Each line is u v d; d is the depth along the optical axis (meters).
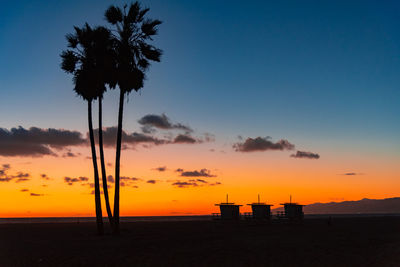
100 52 34.66
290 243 27.16
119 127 34.97
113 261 19.89
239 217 45.75
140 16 35.69
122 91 35.31
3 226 55.50
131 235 34.34
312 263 18.97
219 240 29.38
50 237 33.59
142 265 18.69
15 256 21.92
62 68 35.31
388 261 19.50
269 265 18.48
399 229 40.94
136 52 35.41
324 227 44.34
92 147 35.56
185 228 44.22
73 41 35.75
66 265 19.00
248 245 26.08
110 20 35.47
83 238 32.22
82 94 35.59
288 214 47.94
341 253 22.17
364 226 46.19
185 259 20.28
